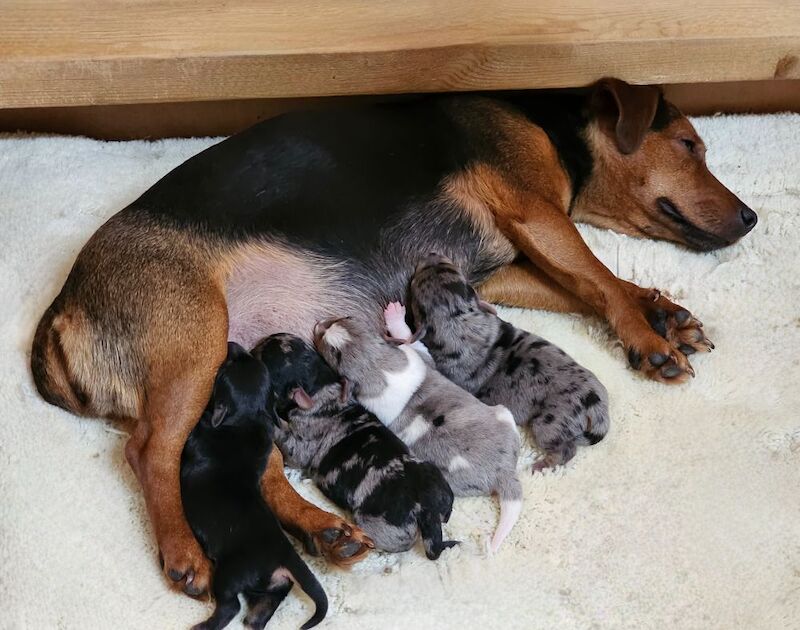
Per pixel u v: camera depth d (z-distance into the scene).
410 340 1.08
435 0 1.17
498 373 1.09
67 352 1.06
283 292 1.11
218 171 1.10
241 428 1.02
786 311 1.19
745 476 1.07
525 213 1.16
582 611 1.00
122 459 1.07
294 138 1.12
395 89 1.17
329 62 1.15
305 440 1.04
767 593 1.00
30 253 1.20
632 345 1.13
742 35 1.17
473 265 1.18
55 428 1.08
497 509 1.05
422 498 1.00
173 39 1.15
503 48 1.15
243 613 0.99
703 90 1.38
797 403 1.12
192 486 1.00
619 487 1.06
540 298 1.20
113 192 1.26
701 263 1.24
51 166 1.28
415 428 1.05
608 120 1.21
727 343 1.16
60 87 1.15
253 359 1.05
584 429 1.07
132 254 1.07
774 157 1.33
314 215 1.11
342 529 1.00
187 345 1.05
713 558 1.02
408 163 1.14
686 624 0.99
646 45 1.17
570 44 1.16
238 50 1.14
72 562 1.01
